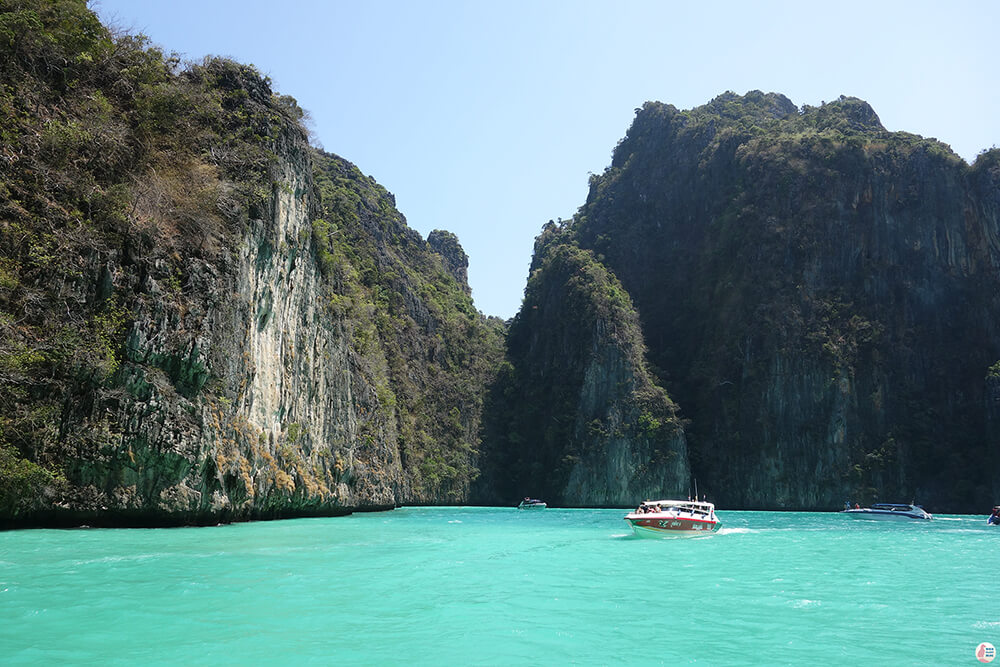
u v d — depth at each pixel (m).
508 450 117.81
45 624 13.52
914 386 99.19
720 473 103.06
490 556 27.05
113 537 26.30
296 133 49.06
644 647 13.44
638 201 142.38
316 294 53.34
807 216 110.06
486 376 127.62
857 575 23.67
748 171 119.69
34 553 21.77
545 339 123.44
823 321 103.56
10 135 28.98
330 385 56.97
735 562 26.80
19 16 30.48
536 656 12.63
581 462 103.75
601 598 18.23
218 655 12.05
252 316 39.75
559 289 124.50
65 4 32.81
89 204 30.39
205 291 33.75
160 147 36.12
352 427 62.19
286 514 45.56
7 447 25.94
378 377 83.31
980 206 105.81
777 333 104.50
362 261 112.38
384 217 137.88
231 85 43.78
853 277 107.00
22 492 25.98
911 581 22.52
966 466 91.62
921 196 108.19
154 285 31.12
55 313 27.86
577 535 38.72
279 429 44.81
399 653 12.55
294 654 12.28
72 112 32.09
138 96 35.91
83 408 28.22
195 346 32.19
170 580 18.22
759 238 112.50
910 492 93.06
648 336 124.19
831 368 100.19
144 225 31.80
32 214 28.58
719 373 108.50
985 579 23.11
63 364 27.77
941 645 14.11
